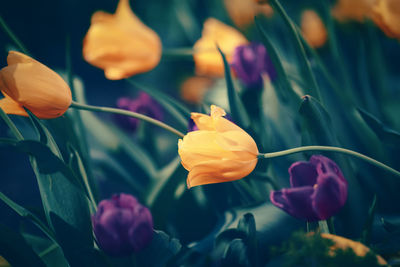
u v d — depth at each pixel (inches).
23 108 29.2
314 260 26.8
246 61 32.9
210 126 28.6
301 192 27.4
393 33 30.8
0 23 30.1
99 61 33.5
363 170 33.1
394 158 34.5
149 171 36.6
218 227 30.8
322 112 29.8
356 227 30.5
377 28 35.5
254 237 28.7
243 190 32.5
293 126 36.0
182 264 29.4
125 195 29.1
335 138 30.1
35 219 29.3
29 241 32.6
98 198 31.9
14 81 28.0
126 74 34.1
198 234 32.6
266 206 31.0
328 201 27.4
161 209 31.6
